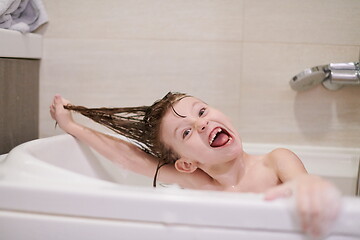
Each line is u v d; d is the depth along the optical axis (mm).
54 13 1297
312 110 1274
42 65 1312
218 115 942
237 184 961
